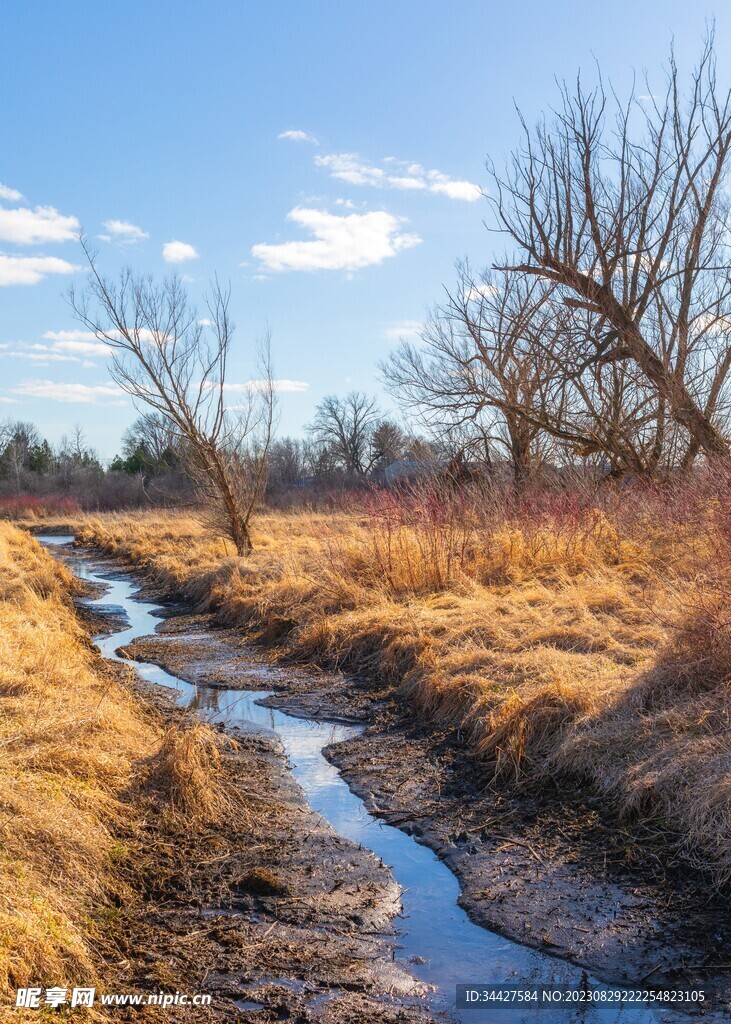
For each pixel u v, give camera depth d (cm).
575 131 1554
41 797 470
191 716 800
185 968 392
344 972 399
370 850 536
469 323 1752
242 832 549
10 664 717
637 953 408
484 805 589
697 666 643
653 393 1556
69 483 6750
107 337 1731
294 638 1087
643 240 1530
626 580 997
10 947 347
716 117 1493
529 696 689
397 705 823
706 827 480
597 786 569
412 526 1290
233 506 1820
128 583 1922
